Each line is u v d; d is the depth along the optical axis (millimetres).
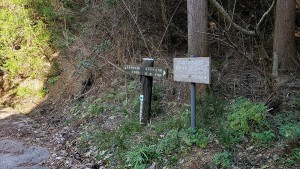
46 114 8359
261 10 8312
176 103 5949
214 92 5828
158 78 6848
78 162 5004
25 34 10289
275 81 5020
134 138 5199
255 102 5070
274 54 5871
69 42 10008
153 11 8656
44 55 10633
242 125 4324
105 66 8375
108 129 5910
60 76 9797
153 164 4289
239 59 6738
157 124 5328
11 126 7352
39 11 10609
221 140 4262
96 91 7930
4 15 10219
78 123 6762
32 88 10148
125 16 8539
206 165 3967
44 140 6297
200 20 5691
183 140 4508
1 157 5465
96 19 9570
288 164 3633
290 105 4898
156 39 8391
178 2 8781
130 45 8289
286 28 6418
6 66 10711
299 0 9531
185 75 4676
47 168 4898
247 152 4020
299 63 6555
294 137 3938
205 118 4906
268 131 4180
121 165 4531
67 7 10977
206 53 5789
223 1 8242
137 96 6613
